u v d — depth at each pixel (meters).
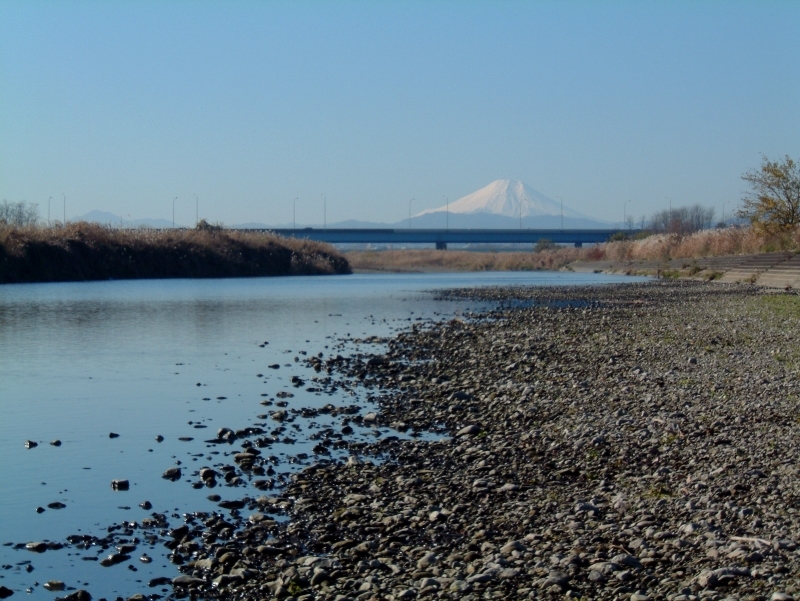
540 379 20.75
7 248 71.75
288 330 34.31
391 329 34.62
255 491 12.03
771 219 80.50
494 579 8.33
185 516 10.94
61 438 15.48
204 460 13.84
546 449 13.80
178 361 25.27
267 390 20.38
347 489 11.94
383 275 111.19
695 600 7.46
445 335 31.58
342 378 22.11
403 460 13.52
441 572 8.65
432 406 18.03
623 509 10.44
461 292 62.31
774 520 9.58
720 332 29.56
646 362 22.92
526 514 10.49
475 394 19.22
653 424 15.07
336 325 36.41
